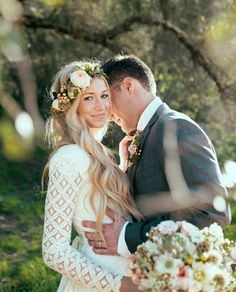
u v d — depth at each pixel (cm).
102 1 862
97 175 357
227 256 336
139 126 384
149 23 818
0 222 952
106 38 856
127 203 365
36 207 1022
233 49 590
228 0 550
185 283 321
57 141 370
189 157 357
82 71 366
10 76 876
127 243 353
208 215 351
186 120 367
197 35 783
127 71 388
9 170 1223
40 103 827
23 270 720
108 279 344
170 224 332
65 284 367
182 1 792
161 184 364
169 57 853
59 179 352
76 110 368
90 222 358
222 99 773
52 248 345
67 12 866
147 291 329
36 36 997
